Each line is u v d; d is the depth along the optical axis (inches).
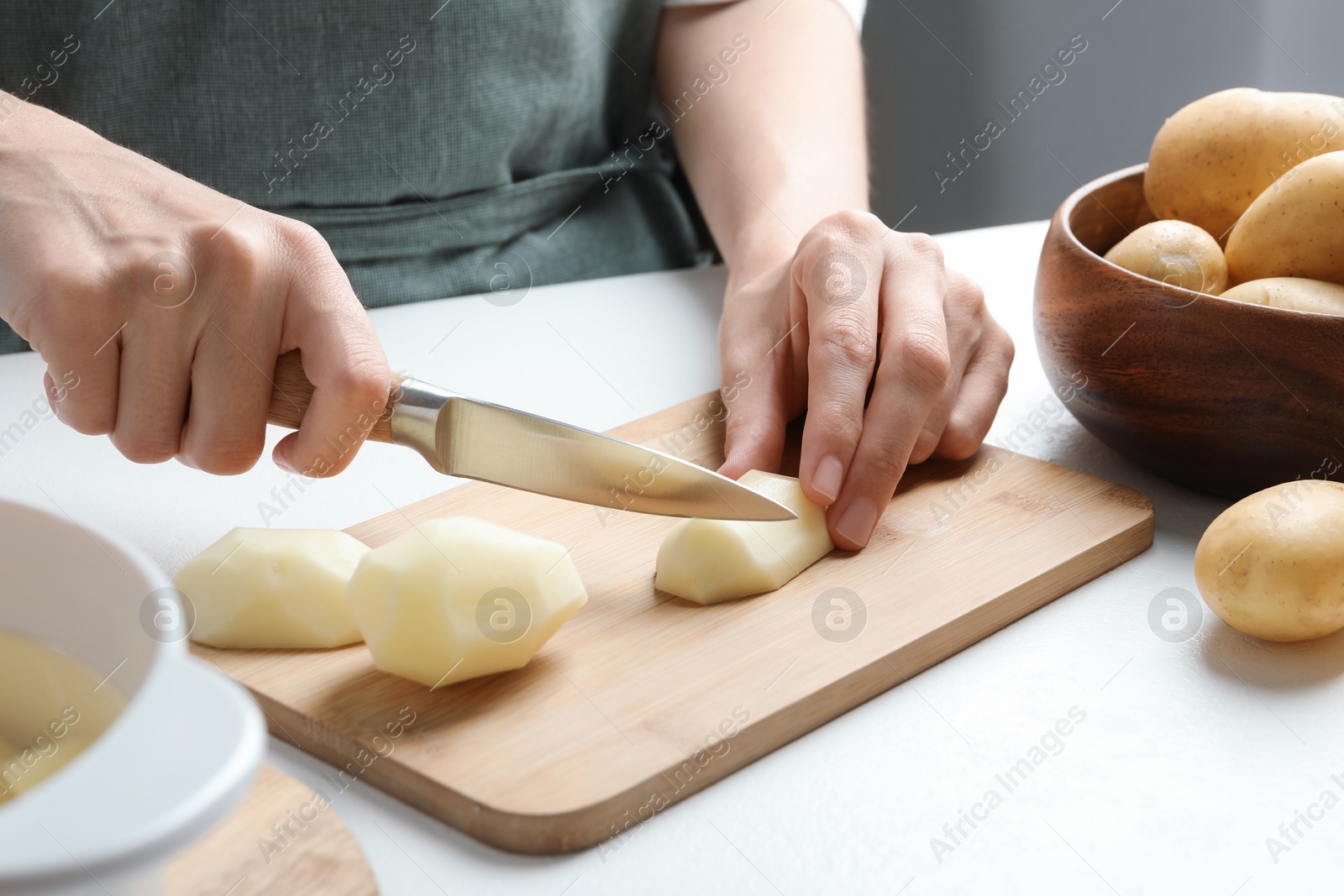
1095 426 34.1
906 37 82.7
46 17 44.8
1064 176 85.5
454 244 51.9
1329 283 30.9
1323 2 76.5
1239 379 29.2
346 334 27.9
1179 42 80.3
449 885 20.2
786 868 20.5
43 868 10.9
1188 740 23.6
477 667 24.0
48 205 29.0
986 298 50.2
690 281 52.4
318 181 48.4
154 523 31.8
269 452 36.9
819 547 29.9
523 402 40.1
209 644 26.0
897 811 21.9
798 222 45.5
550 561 25.0
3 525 16.9
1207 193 34.9
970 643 27.4
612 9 55.7
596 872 20.5
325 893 18.2
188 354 28.4
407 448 37.4
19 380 40.2
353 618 26.0
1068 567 29.4
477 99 49.4
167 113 46.7
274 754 23.8
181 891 18.0
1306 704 24.8
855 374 31.1
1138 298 30.2
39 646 17.2
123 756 12.3
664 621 27.1
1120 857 20.6
